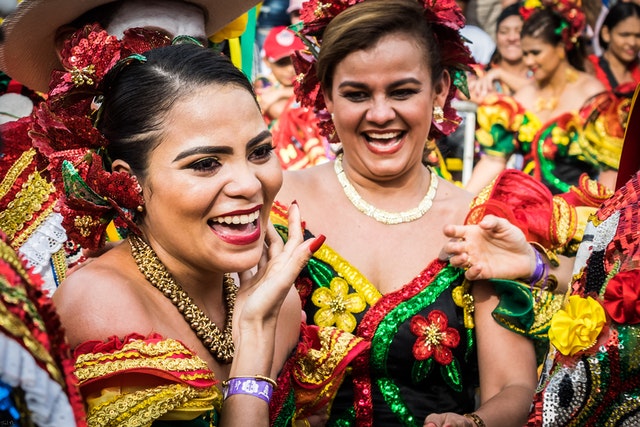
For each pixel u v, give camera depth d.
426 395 2.69
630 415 1.90
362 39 2.63
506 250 2.66
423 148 2.84
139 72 2.01
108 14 2.53
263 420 2.06
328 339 2.47
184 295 2.07
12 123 2.57
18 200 2.50
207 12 2.72
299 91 2.89
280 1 5.50
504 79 5.35
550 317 2.67
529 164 5.21
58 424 1.43
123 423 1.83
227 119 1.97
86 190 2.02
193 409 1.89
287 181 2.87
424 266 2.75
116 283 1.99
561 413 1.96
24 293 1.45
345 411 2.67
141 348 1.88
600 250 2.02
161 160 1.97
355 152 2.77
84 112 2.10
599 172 5.17
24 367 1.39
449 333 2.68
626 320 1.89
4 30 2.42
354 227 2.79
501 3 5.67
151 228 2.06
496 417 2.50
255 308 2.11
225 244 2.01
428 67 2.71
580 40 5.25
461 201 2.87
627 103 5.17
